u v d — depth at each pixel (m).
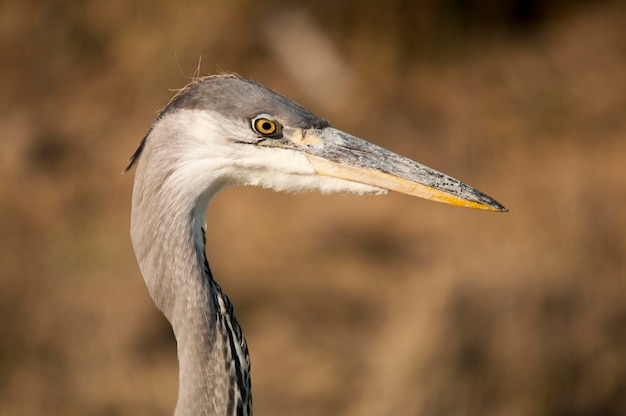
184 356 5.48
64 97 17.30
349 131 16.67
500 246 13.05
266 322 13.53
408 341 11.70
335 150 5.96
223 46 17.17
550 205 14.13
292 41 17.41
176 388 12.20
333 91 17.23
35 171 15.98
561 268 12.37
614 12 18.80
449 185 6.07
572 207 13.95
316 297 13.85
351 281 13.96
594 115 17.14
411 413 11.16
